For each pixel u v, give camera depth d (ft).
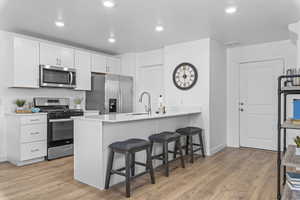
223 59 15.12
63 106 14.53
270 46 13.94
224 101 15.33
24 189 7.97
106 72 16.62
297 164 5.34
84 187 8.18
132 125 9.27
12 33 11.68
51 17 9.90
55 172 9.86
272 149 14.05
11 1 8.24
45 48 12.61
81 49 15.43
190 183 8.59
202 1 8.21
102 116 9.36
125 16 9.75
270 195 7.52
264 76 14.37
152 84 17.20
